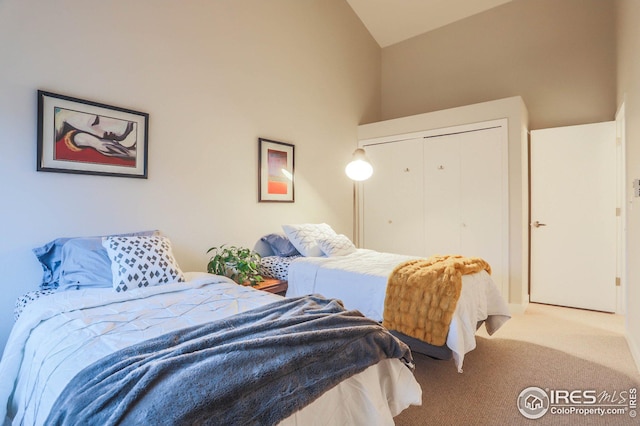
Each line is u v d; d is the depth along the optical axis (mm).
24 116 1994
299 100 3854
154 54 2582
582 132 3664
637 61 2371
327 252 3170
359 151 3678
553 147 3811
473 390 1991
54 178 2113
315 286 2707
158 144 2611
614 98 3578
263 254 3414
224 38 3078
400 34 4984
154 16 2582
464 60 4535
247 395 873
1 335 1928
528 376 2152
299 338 1082
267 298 1841
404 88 5070
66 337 1279
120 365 980
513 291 3539
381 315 2297
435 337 2029
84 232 2236
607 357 2422
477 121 3781
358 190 4762
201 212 2900
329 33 4289
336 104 4391
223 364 929
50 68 2082
